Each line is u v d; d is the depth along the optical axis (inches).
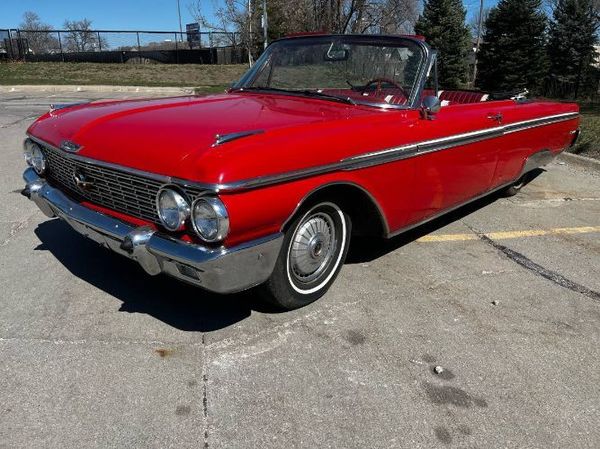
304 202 121.3
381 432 96.0
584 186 269.9
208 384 106.0
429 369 114.0
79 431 93.1
